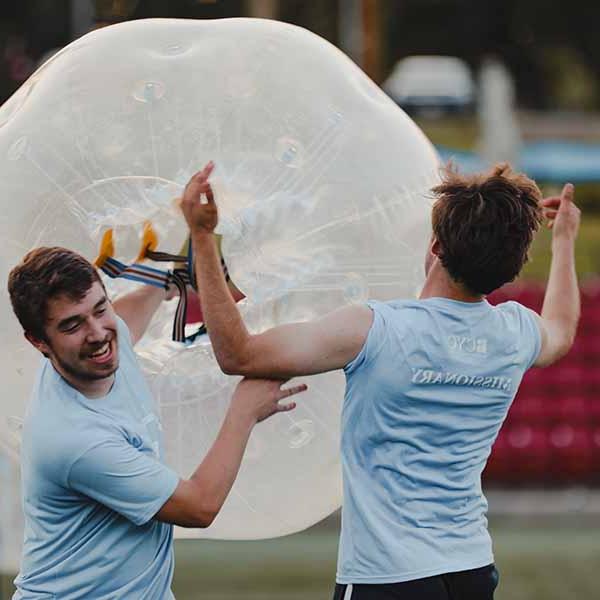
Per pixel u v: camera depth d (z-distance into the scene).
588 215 74.38
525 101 140.62
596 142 81.88
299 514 14.40
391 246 13.80
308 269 13.79
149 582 12.98
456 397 12.66
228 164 13.73
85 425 12.52
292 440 14.05
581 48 145.75
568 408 38.81
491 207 12.59
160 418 14.16
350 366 12.56
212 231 12.28
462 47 142.00
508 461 38.47
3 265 13.82
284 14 87.56
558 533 35.34
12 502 27.02
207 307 12.28
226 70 13.78
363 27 56.31
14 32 122.25
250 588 28.89
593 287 40.53
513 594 28.86
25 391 14.06
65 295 12.23
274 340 12.41
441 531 12.53
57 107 13.77
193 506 12.48
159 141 13.72
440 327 12.70
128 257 14.07
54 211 13.80
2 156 13.80
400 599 12.37
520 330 13.29
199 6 43.59
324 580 29.62
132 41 13.91
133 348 14.15
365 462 12.65
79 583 12.77
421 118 99.88
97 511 12.76
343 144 13.75
